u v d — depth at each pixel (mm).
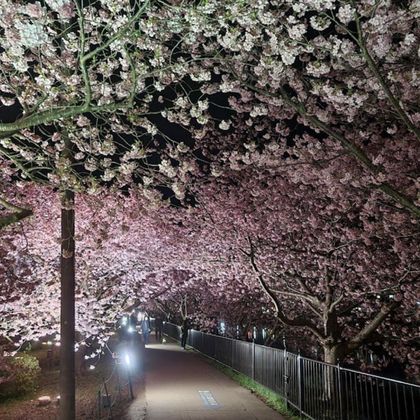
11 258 16141
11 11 6105
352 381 8625
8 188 15789
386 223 13344
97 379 19422
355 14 6234
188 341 37344
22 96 7301
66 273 9188
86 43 7680
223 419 11547
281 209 16922
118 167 11109
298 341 23344
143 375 20172
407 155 13000
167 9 7125
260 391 14961
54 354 24266
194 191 20500
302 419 10891
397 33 8250
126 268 21094
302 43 7512
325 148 13938
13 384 15750
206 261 20219
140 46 7879
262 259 17016
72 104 7699
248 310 26016
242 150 19703
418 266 13602
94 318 18219
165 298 36188
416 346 17094
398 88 9141
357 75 10086
